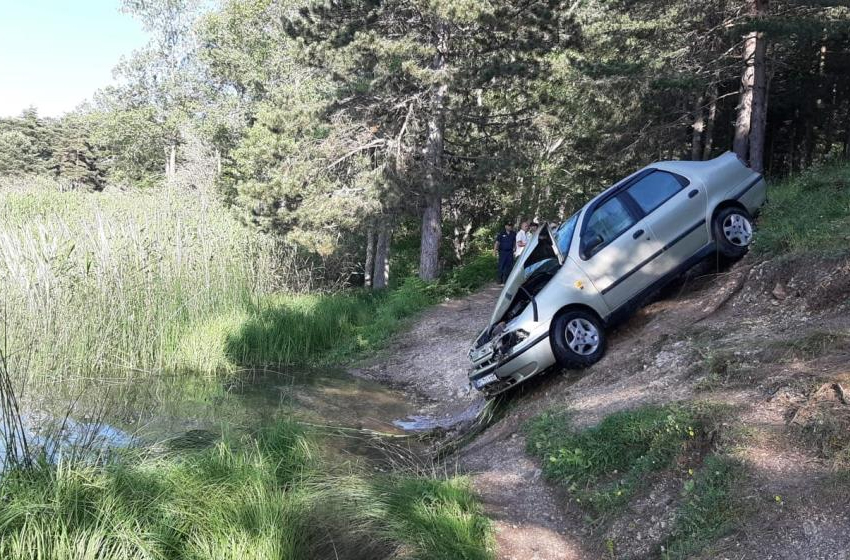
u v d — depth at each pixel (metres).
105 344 11.71
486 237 28.22
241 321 13.60
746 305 6.91
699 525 3.94
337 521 4.30
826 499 3.65
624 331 7.80
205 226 15.19
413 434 8.16
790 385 4.70
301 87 28.98
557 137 25.23
